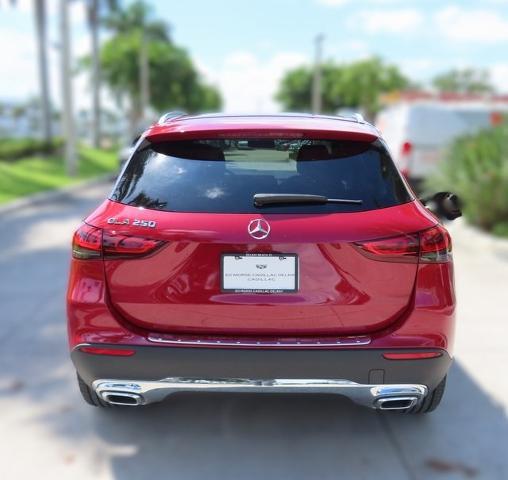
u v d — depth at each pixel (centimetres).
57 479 297
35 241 891
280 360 272
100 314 281
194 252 274
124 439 333
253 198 282
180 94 4803
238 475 298
